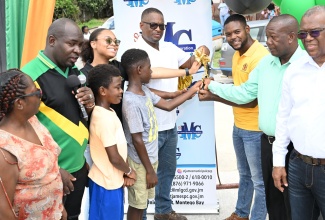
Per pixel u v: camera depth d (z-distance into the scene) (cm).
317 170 256
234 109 357
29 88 201
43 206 211
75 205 274
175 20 373
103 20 1823
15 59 335
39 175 203
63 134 254
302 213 279
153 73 339
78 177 269
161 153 371
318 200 266
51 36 248
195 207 410
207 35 375
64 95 252
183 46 379
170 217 387
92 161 290
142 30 346
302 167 264
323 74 246
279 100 295
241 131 352
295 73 257
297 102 256
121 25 374
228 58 912
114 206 286
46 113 249
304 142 256
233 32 337
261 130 321
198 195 408
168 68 347
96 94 279
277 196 324
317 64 249
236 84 356
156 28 339
